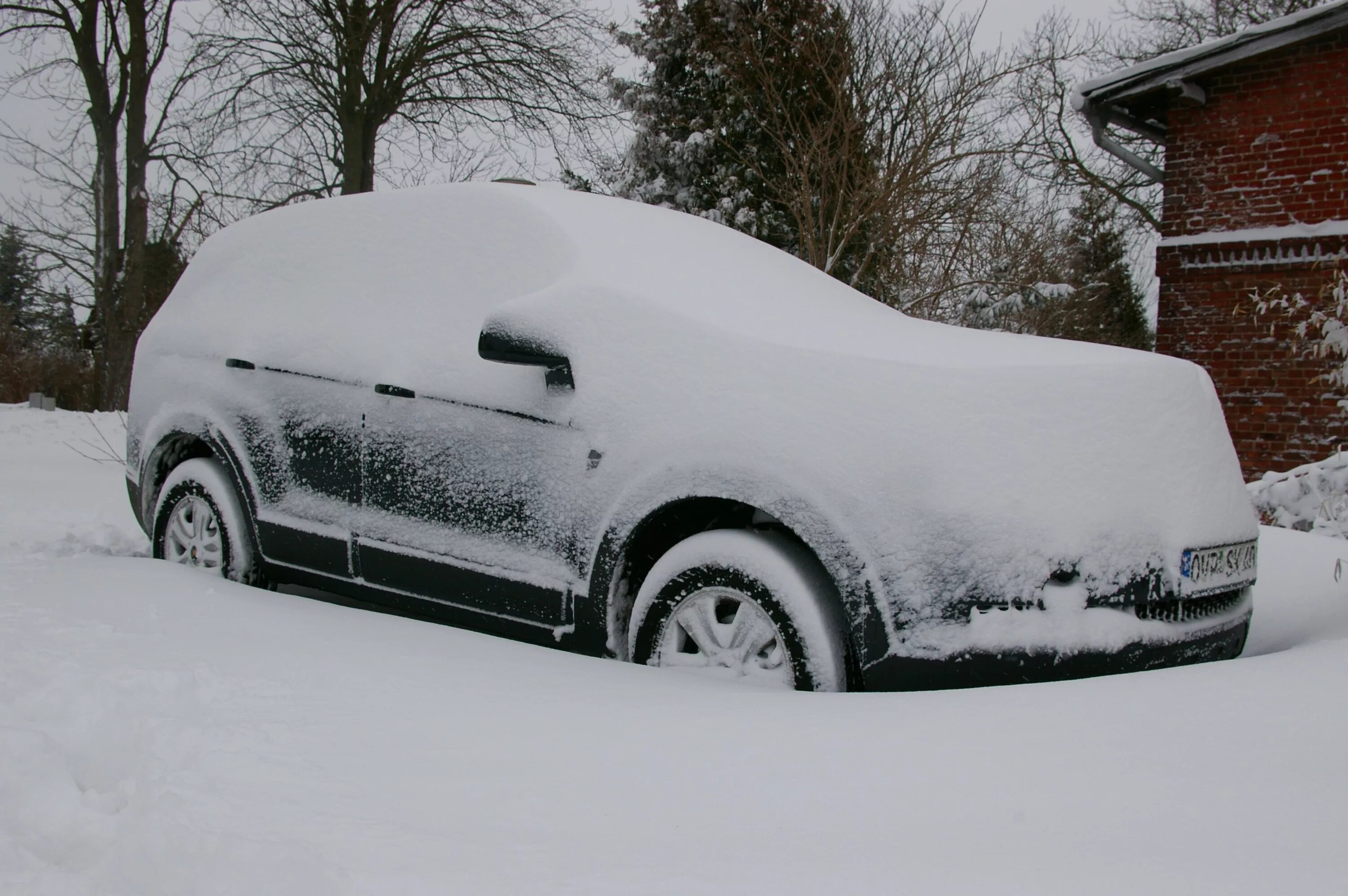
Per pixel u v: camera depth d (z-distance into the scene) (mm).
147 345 4992
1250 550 3230
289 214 4770
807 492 2943
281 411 4289
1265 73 10367
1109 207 26953
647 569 3398
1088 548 2824
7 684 2559
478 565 3619
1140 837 1771
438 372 3822
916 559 2838
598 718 2527
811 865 1697
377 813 1917
